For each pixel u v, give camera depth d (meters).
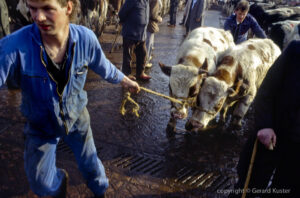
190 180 2.99
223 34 4.63
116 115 4.31
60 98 1.70
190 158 3.39
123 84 2.17
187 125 3.79
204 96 3.38
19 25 4.98
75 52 1.67
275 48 4.34
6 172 2.87
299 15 7.19
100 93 5.09
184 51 3.85
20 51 1.49
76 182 2.79
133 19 5.14
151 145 3.60
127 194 2.70
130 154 3.37
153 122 4.21
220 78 3.49
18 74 1.57
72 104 1.80
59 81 1.68
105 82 5.62
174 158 3.37
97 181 2.26
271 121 1.93
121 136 3.75
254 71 3.83
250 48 3.96
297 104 1.86
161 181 2.93
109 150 3.41
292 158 1.99
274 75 1.92
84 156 2.12
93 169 2.19
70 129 1.95
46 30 1.47
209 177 3.07
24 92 1.65
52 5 1.41
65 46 1.63
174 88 3.41
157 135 3.86
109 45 8.35
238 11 4.91
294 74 1.85
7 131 3.59
